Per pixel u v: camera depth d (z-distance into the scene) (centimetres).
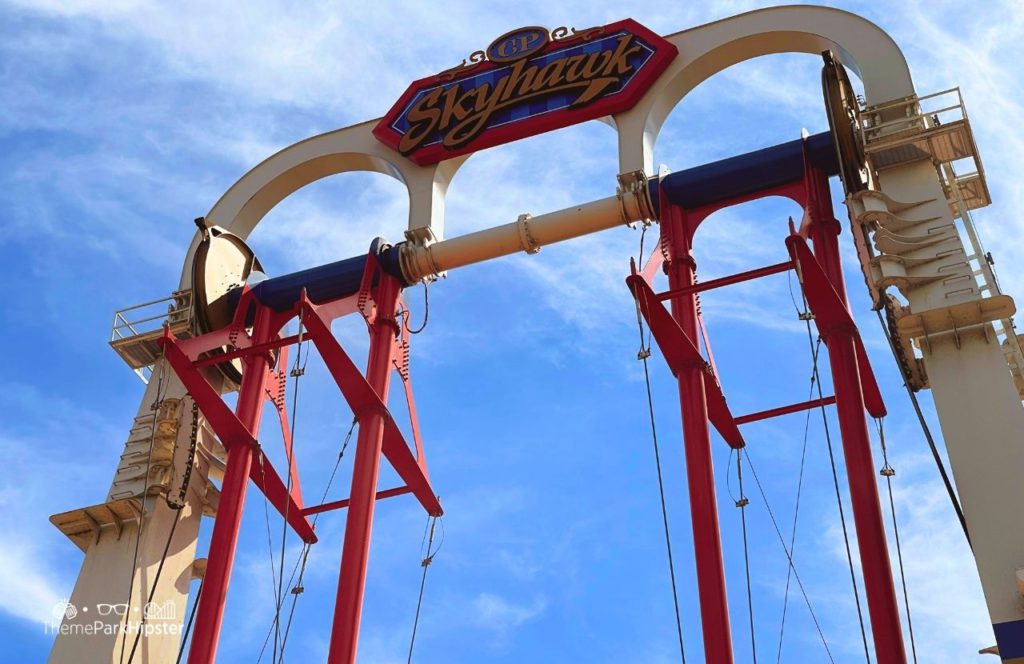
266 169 3206
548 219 2797
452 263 2852
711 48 2908
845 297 2483
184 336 2962
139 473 2727
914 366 2312
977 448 2109
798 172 2645
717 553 2183
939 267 2319
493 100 3019
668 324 2342
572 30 3070
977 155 2566
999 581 1955
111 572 2606
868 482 2202
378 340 2770
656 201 2722
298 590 2620
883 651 2033
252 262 3073
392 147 3062
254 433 2680
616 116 2898
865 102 2709
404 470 2695
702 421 2314
